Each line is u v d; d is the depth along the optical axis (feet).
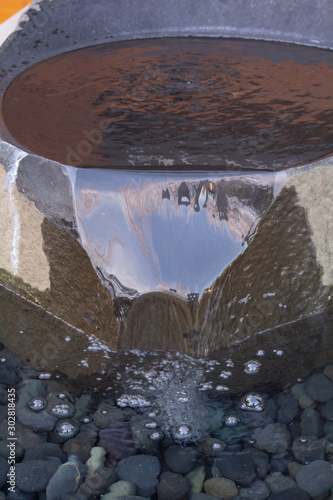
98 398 2.45
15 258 3.11
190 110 3.11
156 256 2.64
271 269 2.73
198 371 2.63
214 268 2.63
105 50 4.12
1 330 2.93
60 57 4.01
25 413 2.34
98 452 2.14
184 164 2.56
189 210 2.55
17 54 3.92
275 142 2.73
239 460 2.09
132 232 2.62
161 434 2.24
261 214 2.54
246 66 3.76
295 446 2.15
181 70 3.70
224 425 2.27
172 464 2.09
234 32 4.35
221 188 2.47
